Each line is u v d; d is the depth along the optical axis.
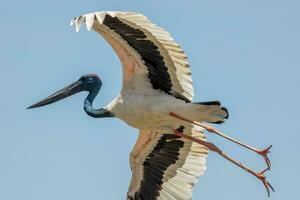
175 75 19.42
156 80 19.61
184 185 21.11
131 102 19.72
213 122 19.36
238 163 20.27
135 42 18.95
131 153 21.19
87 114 20.98
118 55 19.30
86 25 17.28
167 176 21.20
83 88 21.41
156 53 19.14
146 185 21.23
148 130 20.20
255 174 20.23
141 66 19.44
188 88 19.47
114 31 18.69
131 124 20.06
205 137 20.69
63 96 21.42
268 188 20.23
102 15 17.52
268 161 20.17
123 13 17.97
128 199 21.34
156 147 21.03
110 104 20.31
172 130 20.14
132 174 21.31
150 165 21.22
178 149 21.11
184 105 19.30
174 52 19.08
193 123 19.72
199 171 21.08
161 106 19.52
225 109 19.09
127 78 19.72
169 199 21.14
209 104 19.06
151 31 18.66
